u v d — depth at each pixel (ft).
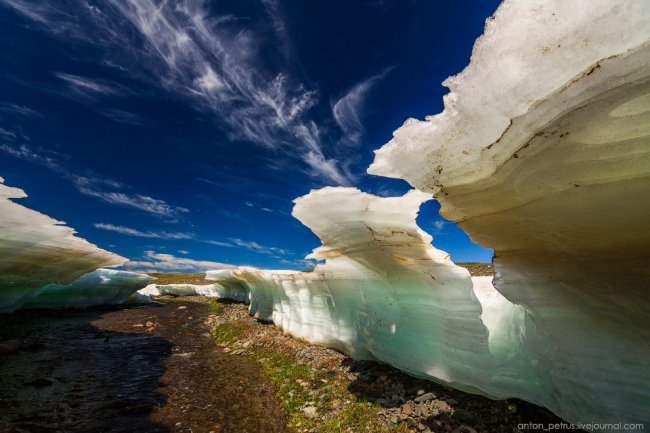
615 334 18.10
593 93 11.70
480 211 18.92
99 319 80.64
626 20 10.01
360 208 27.78
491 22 12.03
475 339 25.59
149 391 34.60
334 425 25.86
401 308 34.68
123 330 68.80
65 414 27.76
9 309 67.41
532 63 11.87
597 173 13.73
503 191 16.67
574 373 19.94
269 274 66.69
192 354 51.49
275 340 56.49
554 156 14.02
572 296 19.26
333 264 42.42
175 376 40.04
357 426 25.08
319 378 36.19
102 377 38.09
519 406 25.17
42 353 45.06
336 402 29.86
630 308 17.13
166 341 60.64
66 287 90.58
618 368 18.03
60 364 41.22
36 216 44.19
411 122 16.79
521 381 24.43
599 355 18.75
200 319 91.71
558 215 16.37
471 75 13.37
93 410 29.14
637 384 17.39
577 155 13.58
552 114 12.71
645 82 10.78
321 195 28.66
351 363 40.09
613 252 16.61
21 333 54.54
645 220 14.39
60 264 63.41
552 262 19.31
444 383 29.48
